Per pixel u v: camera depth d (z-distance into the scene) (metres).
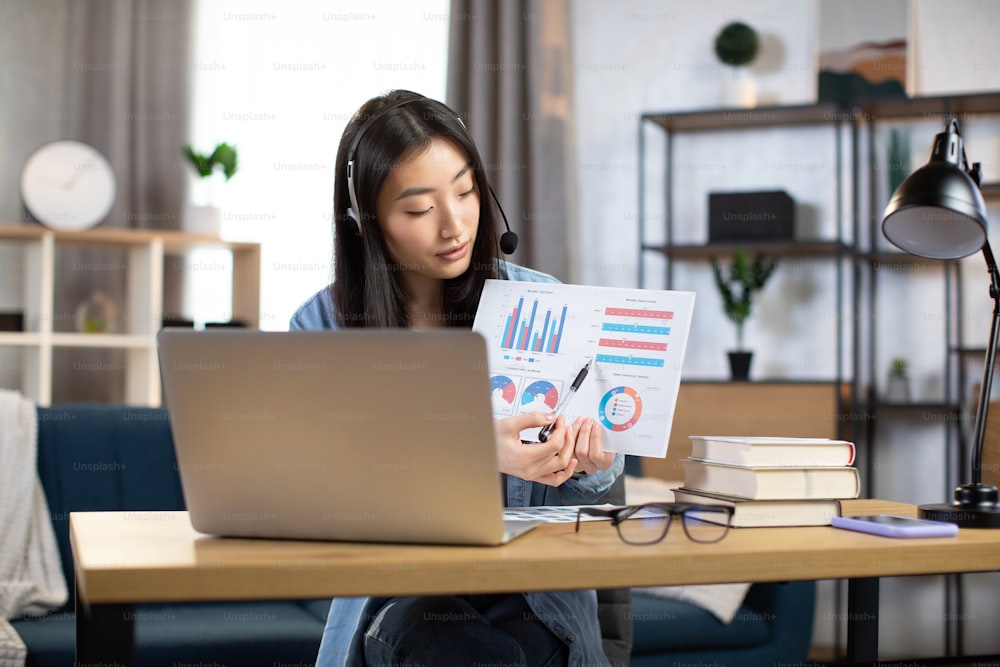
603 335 1.26
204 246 3.47
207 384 1.00
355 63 3.80
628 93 3.71
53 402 3.66
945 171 1.21
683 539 1.04
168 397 1.02
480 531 0.97
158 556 0.93
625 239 3.71
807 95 3.49
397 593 0.89
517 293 1.33
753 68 3.55
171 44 3.77
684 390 3.24
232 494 1.03
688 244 3.42
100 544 1.00
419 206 1.43
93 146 3.70
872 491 3.37
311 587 0.88
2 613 2.26
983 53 3.34
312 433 0.98
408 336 0.93
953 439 3.33
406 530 0.99
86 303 3.54
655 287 3.65
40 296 3.31
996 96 3.08
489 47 3.66
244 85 3.79
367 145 1.45
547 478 1.24
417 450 0.96
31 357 3.43
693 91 3.65
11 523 2.38
